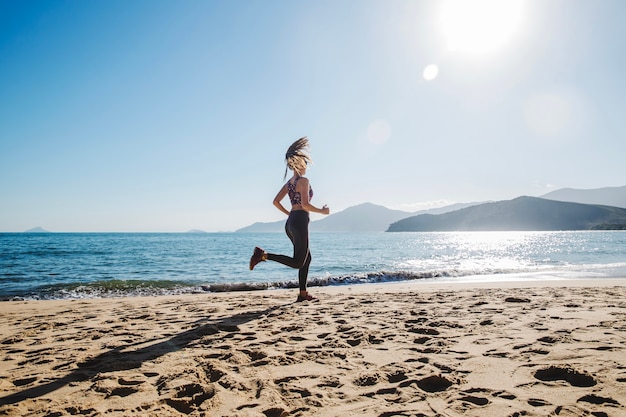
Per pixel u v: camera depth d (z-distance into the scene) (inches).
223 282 429.1
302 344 120.3
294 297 245.8
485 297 223.3
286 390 82.4
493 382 83.5
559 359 96.5
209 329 142.7
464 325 141.1
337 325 148.0
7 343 135.2
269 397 78.1
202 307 209.0
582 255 927.7
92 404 77.4
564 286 303.9
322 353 109.5
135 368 100.5
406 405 73.2
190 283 394.9
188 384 86.7
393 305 197.8
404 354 107.3
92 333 147.6
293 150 190.5
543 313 159.9
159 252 1110.4
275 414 70.7
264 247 1563.7
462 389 80.3
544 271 499.5
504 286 312.8
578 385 80.7
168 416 71.5
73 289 364.2
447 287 316.5
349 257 930.7
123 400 79.4
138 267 641.6
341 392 81.0
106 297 326.3
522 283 341.7
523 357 99.9
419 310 178.7
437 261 783.1
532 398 74.2
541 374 88.0
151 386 87.0
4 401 80.0
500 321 145.9
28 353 120.3
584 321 141.3
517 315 157.4
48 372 99.7
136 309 212.7
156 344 125.7
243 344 122.0
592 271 491.8
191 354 112.0
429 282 388.2
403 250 1293.1
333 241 2390.5
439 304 198.4
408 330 135.8
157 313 193.5
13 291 357.1
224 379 89.3
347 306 196.5
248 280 457.1
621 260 738.8
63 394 83.5
